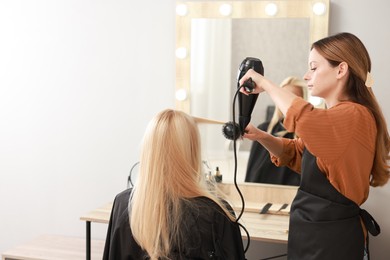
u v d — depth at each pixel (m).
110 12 2.66
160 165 1.30
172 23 2.57
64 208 2.91
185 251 1.29
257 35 2.41
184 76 2.53
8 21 2.83
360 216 1.54
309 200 1.52
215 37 2.46
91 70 2.74
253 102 1.53
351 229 1.48
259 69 1.47
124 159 2.76
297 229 1.55
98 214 2.35
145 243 1.29
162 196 1.29
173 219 1.29
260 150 2.47
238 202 2.48
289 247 1.59
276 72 2.40
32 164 2.93
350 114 1.35
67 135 2.84
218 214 1.33
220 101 2.49
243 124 1.55
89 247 2.31
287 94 1.35
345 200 1.46
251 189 2.49
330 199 1.48
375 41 2.31
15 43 2.84
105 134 2.77
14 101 2.90
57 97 2.82
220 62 2.47
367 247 1.66
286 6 2.35
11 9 2.82
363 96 1.45
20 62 2.85
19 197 2.98
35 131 2.89
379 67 2.32
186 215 1.29
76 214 2.90
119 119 2.73
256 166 2.48
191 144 1.34
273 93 1.36
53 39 2.77
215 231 1.32
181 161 1.31
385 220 2.41
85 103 2.78
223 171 2.51
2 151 2.97
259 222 2.22
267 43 2.40
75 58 2.76
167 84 2.62
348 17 2.33
